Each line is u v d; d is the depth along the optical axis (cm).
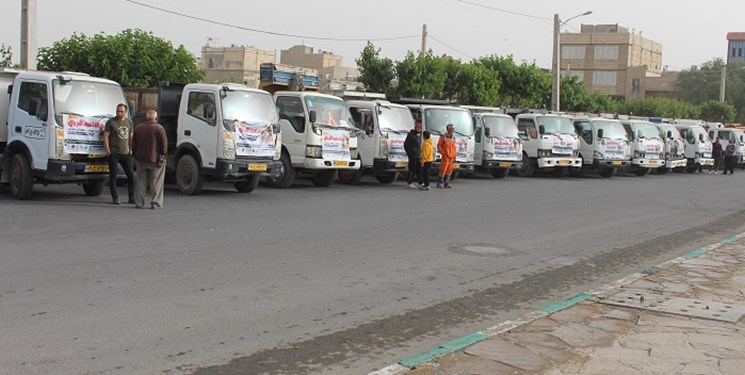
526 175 2802
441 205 1664
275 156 1714
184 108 1672
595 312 764
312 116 1898
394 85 3725
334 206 1559
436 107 2312
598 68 10606
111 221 1211
